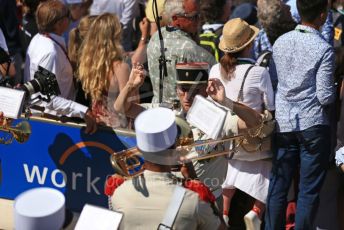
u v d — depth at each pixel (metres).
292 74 17.08
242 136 16.66
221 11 22.78
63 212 10.18
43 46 19.77
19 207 10.08
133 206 12.62
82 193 18.94
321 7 16.80
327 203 19.53
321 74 16.77
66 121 18.47
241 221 19.73
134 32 26.20
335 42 22.62
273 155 17.80
